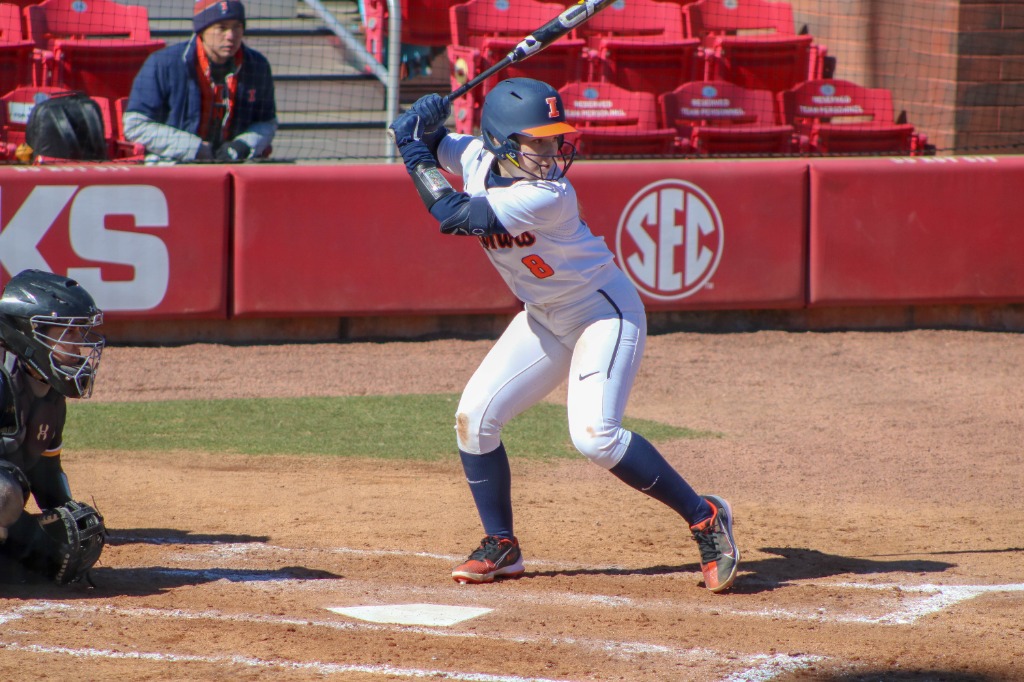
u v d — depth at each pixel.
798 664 11.75
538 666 11.56
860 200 32.56
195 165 30.78
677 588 14.55
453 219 13.30
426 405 25.95
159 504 18.34
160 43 38.03
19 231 29.11
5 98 34.53
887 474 21.20
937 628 13.02
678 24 42.38
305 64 43.53
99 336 13.74
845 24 43.78
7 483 12.02
